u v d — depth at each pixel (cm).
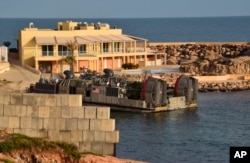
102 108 14325
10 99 14388
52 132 14312
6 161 12731
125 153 18062
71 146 13888
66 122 14300
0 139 13700
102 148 14312
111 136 14288
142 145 19275
